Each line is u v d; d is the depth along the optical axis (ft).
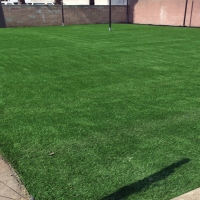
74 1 88.89
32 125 10.37
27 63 20.71
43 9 57.16
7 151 8.60
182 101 12.79
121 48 27.45
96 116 11.14
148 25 58.13
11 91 14.24
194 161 8.06
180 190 6.84
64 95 13.61
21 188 6.91
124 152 8.52
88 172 7.56
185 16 53.26
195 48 27.73
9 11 53.93
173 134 9.65
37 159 8.17
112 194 6.71
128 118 10.93
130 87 14.84
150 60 21.72
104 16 64.54
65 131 9.87
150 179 7.25
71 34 40.16
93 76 17.01
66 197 6.63
